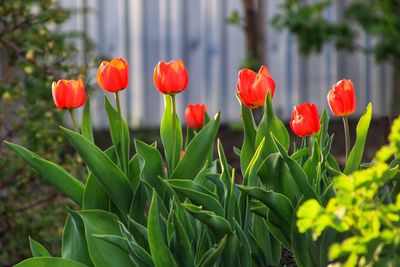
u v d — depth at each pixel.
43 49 7.26
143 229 3.93
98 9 13.31
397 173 3.94
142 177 4.04
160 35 13.75
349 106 4.05
